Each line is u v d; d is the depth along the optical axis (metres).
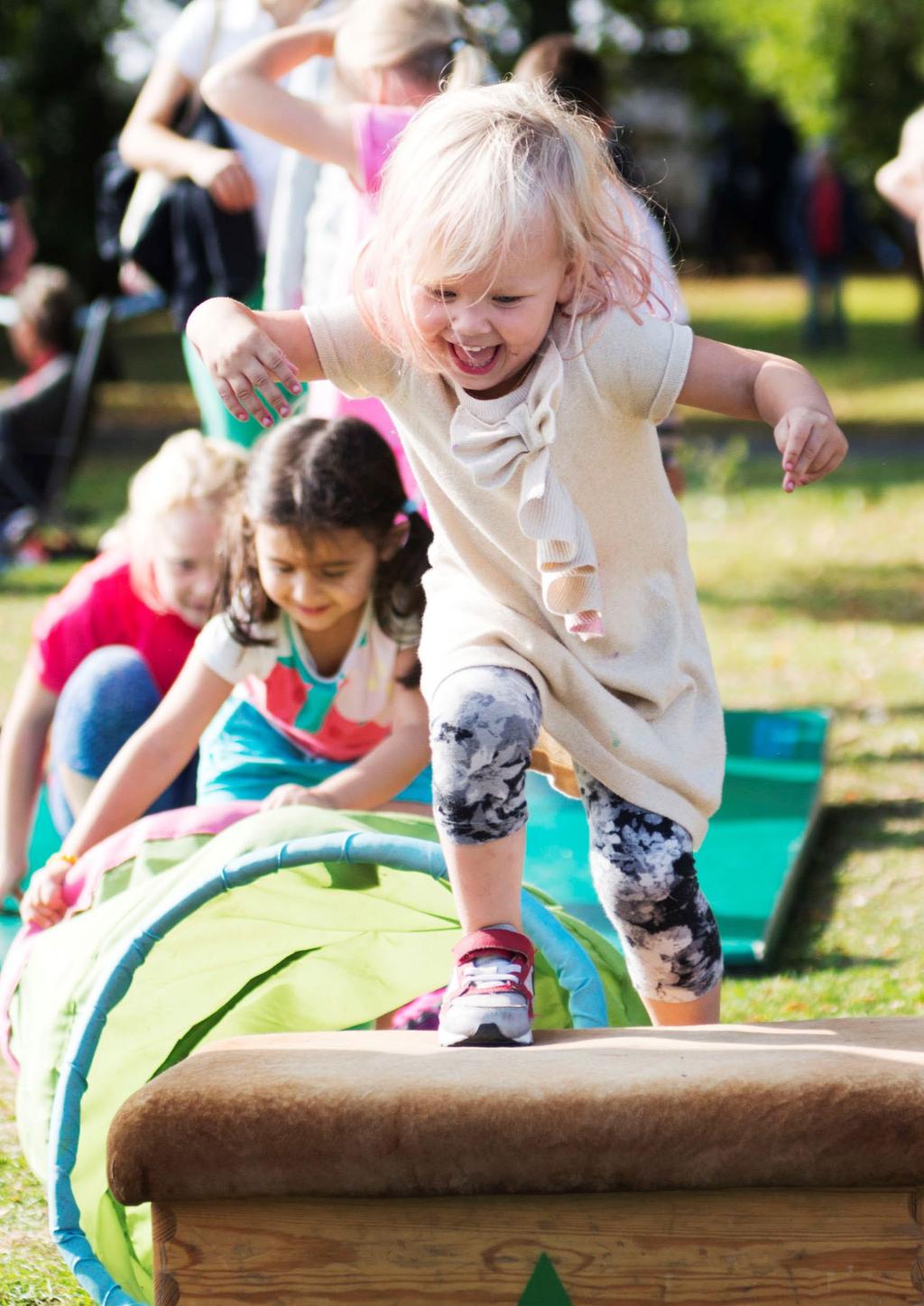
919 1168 2.37
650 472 3.04
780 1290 2.45
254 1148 2.45
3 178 8.85
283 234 5.68
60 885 3.83
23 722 5.02
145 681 4.83
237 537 4.06
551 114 2.91
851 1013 4.57
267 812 3.41
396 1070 2.55
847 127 24.50
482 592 3.04
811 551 12.38
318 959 3.63
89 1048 3.06
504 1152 2.41
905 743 7.49
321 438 3.94
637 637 3.09
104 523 13.66
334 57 5.24
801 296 33.53
